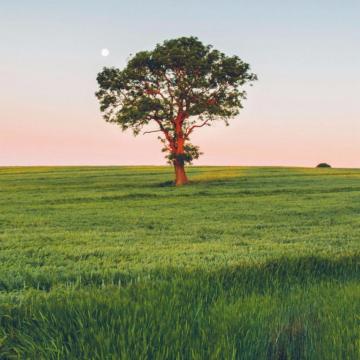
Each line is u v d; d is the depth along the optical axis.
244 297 6.65
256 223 23.00
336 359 4.32
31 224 22.66
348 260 10.08
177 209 30.62
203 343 4.61
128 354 4.29
